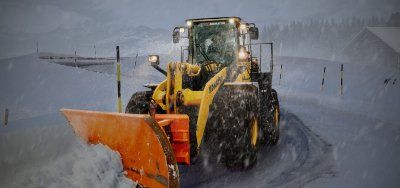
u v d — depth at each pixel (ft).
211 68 17.62
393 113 31.96
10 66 84.53
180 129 12.55
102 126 11.78
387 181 13.89
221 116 14.90
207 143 15.62
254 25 22.84
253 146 15.12
